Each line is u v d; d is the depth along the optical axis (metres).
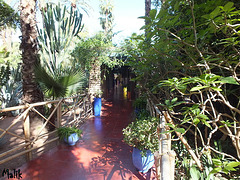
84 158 2.65
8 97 5.83
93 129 4.22
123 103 8.38
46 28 4.28
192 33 1.67
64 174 2.20
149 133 2.12
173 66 2.42
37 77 3.41
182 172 1.75
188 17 1.63
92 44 5.35
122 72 11.02
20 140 3.45
